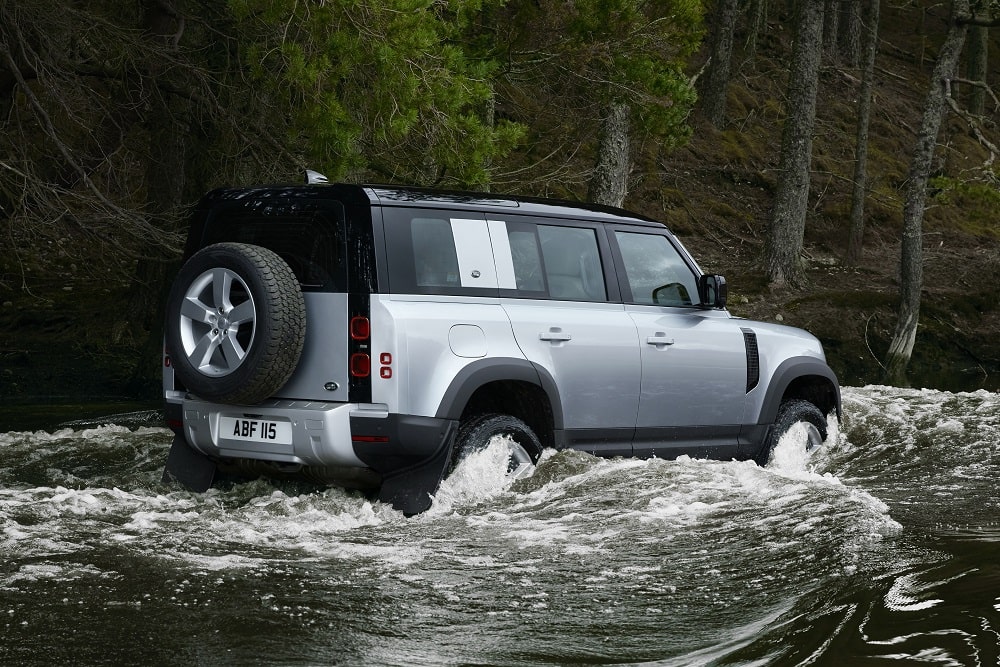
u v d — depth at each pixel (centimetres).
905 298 2097
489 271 664
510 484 653
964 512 630
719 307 790
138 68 1326
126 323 1781
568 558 523
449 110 1125
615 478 662
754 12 3956
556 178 1642
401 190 645
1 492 648
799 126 2536
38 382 1435
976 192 2039
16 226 1277
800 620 416
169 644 394
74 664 373
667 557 522
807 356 846
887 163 3500
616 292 733
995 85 4388
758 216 3059
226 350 621
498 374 645
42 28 1247
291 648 393
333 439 609
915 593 442
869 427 929
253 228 656
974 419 977
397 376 605
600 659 384
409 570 501
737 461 792
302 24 1107
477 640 404
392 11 1070
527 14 1412
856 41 4197
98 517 599
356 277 613
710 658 381
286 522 596
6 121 1320
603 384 708
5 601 441
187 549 530
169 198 1445
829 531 561
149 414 1149
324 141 1103
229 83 1333
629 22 1416
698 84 3647
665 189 2967
